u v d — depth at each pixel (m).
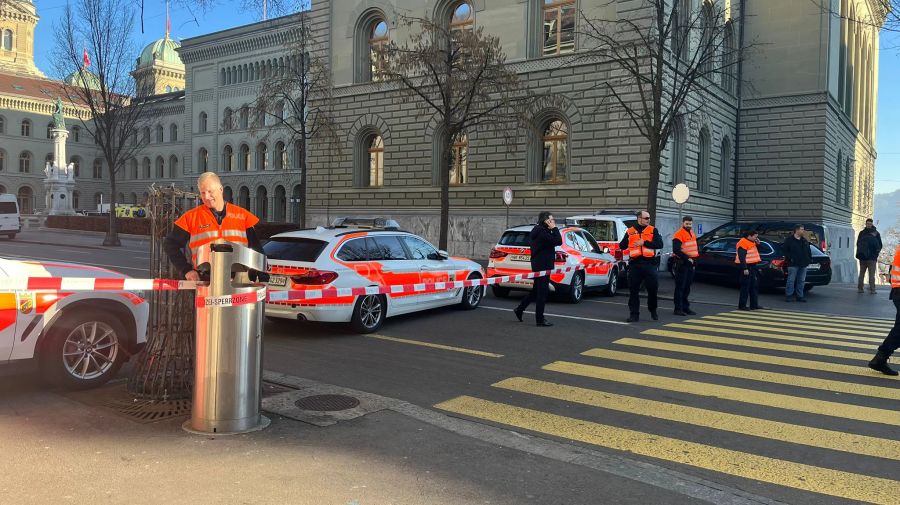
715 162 27.59
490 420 5.21
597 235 15.82
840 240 33.38
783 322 11.25
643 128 21.62
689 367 7.24
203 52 58.44
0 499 3.46
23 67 75.81
